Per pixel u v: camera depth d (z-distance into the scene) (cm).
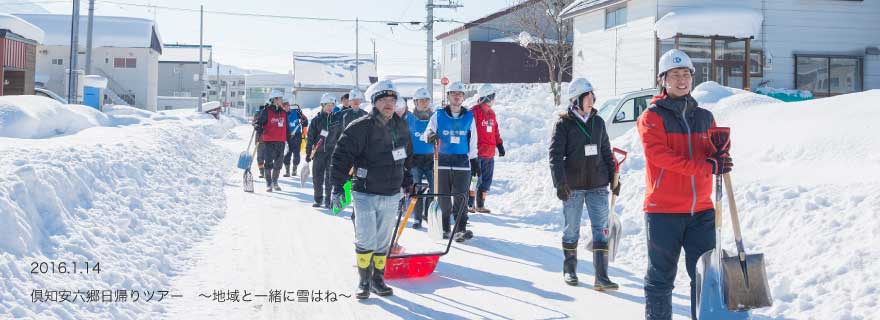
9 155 670
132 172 895
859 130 819
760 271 399
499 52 4384
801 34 2277
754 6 2248
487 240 838
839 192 646
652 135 421
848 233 564
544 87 3597
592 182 592
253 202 1173
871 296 473
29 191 570
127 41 5494
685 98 427
